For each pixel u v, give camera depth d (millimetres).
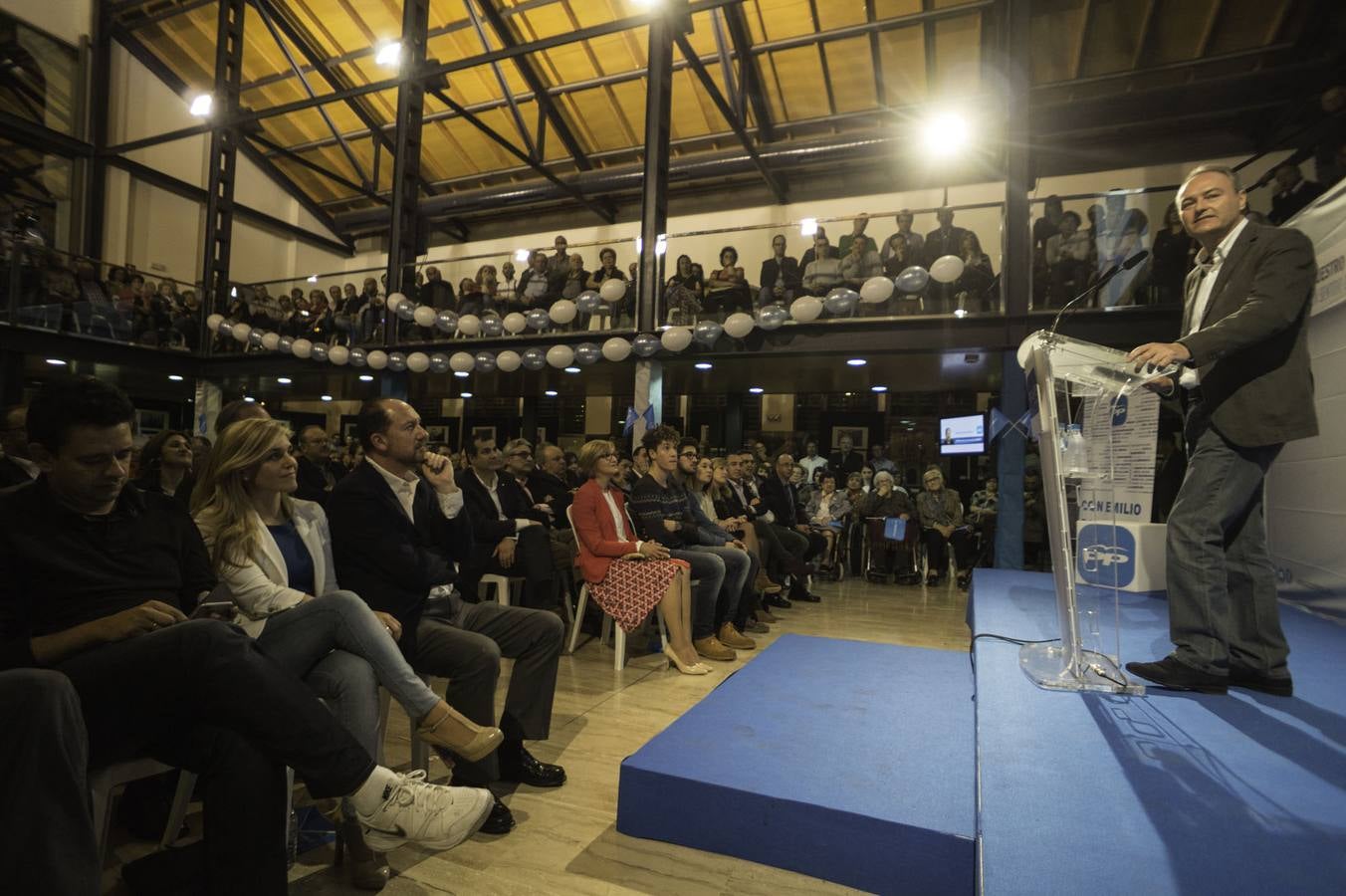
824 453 10148
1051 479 1917
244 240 11695
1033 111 7980
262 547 1734
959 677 2637
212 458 1776
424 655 1983
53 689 1079
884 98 9039
